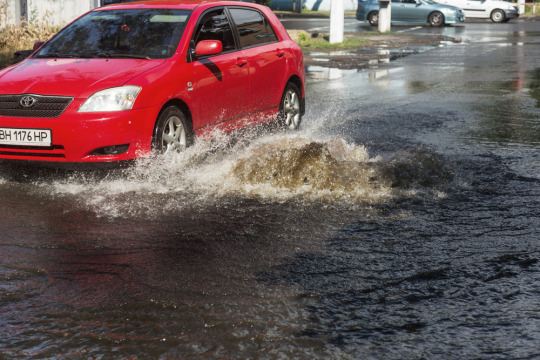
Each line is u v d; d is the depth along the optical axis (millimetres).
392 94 11906
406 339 3066
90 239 4465
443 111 9961
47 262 4047
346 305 3430
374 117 9430
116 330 3141
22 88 5789
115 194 5543
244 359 2871
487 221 4832
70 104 5645
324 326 3188
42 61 6512
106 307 3391
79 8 19250
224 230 4633
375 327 3188
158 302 3447
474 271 3898
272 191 5570
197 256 4145
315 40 24047
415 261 4047
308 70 15953
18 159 5812
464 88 12703
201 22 6914
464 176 6027
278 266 3967
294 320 3248
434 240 4426
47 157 5734
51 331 3133
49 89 5730
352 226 4707
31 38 16266
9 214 5020
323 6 50469
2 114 5809
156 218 4906
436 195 5457
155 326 3180
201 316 3285
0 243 4379
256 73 7457
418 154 6102
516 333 3135
